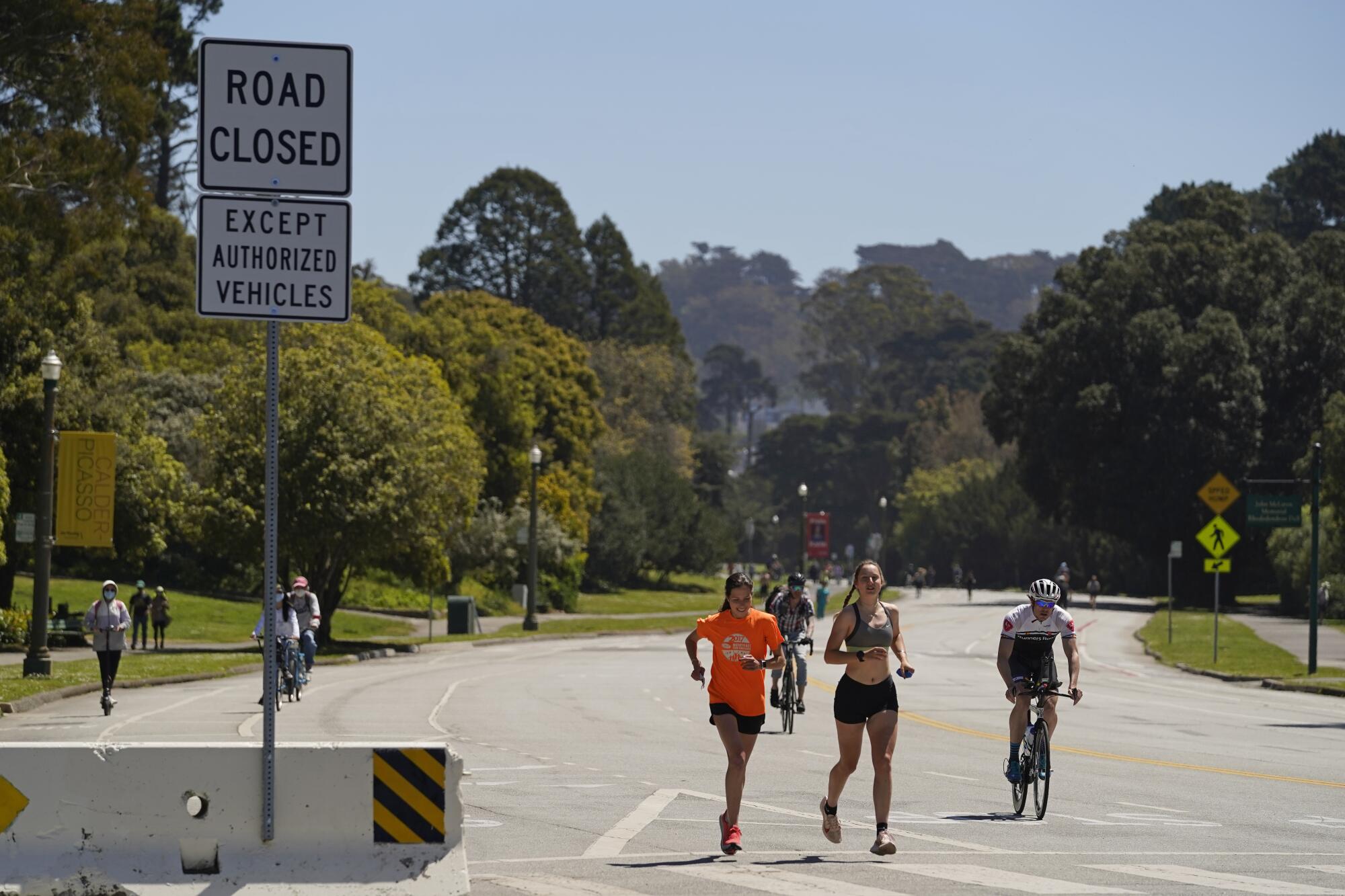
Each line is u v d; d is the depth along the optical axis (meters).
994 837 42.50
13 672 106.69
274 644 30.94
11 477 146.75
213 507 152.75
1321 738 76.19
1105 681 125.06
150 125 142.12
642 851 39.31
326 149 29.66
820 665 137.88
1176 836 43.12
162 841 30.77
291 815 31.06
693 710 88.12
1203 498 144.75
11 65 133.88
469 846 40.00
